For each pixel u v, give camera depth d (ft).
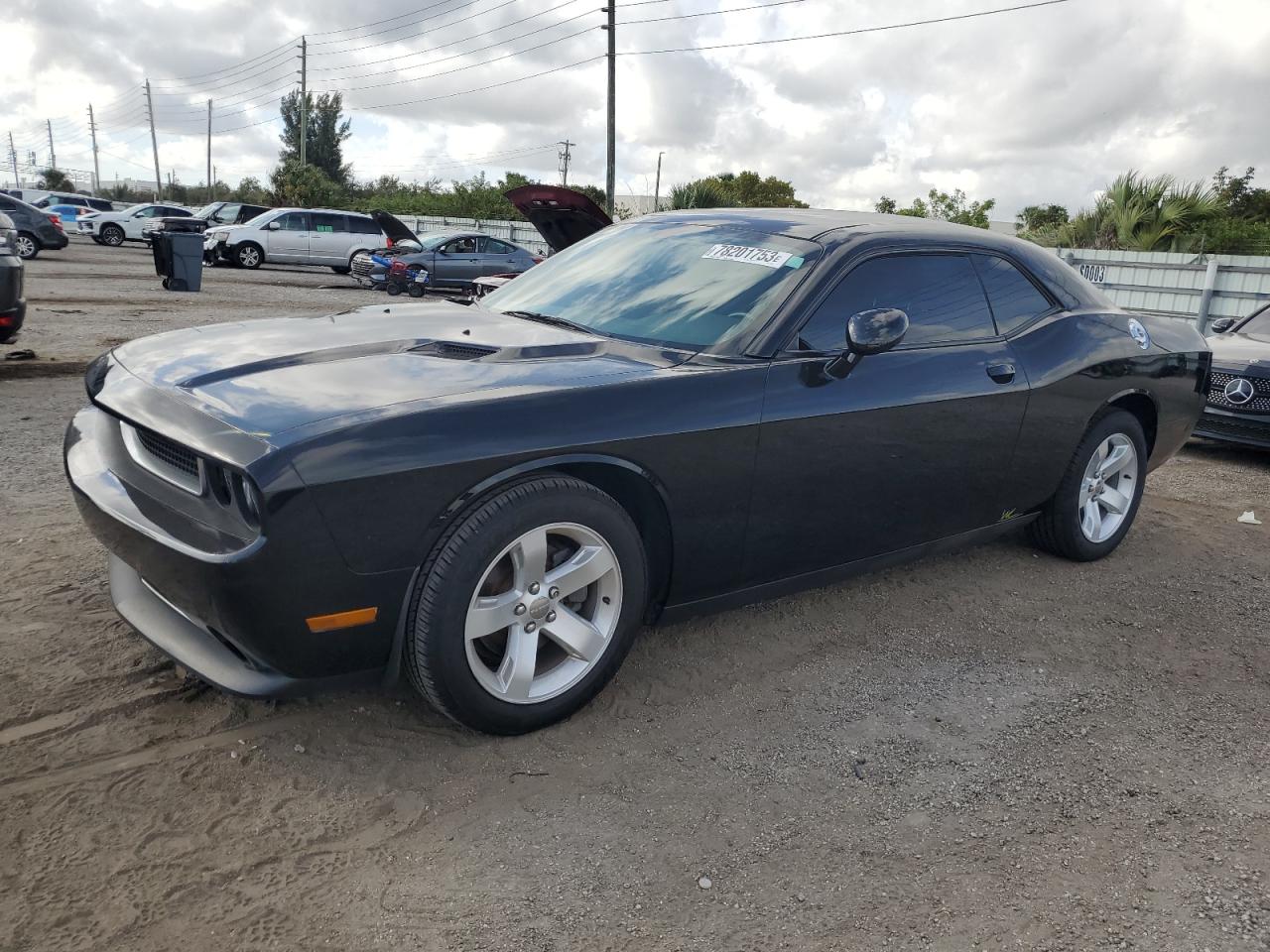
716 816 8.23
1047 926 7.10
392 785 8.33
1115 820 8.48
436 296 64.90
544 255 70.90
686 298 11.12
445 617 8.15
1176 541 16.76
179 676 9.79
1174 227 59.16
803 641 11.79
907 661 11.41
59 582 11.77
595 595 9.47
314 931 6.64
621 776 8.70
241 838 7.53
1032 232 67.67
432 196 158.51
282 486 7.26
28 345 30.12
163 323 38.06
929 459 11.69
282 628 7.59
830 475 10.69
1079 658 11.80
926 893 7.39
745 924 6.97
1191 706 10.73
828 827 8.16
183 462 8.43
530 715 9.02
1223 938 7.07
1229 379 23.45
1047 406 13.01
